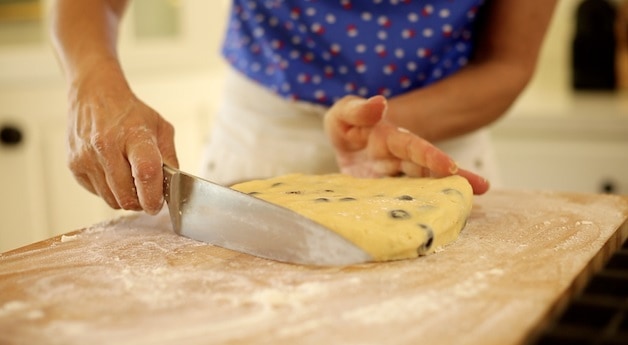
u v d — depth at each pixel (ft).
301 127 3.51
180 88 6.01
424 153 2.68
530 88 6.53
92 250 2.37
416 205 2.36
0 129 5.27
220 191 2.37
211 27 6.38
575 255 2.19
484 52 3.45
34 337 1.72
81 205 5.64
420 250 2.21
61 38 3.12
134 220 2.72
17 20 5.59
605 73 6.14
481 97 3.21
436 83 3.26
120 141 2.57
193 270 2.17
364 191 2.59
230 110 3.70
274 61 3.49
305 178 2.81
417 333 1.66
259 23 3.51
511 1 3.22
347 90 3.44
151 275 2.13
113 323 1.79
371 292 1.94
